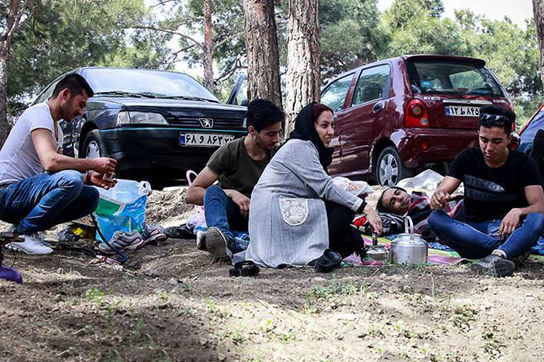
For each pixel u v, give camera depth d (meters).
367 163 10.05
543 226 5.50
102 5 24.89
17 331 3.40
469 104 9.45
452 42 33.47
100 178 5.60
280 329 3.81
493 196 5.85
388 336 3.92
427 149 9.22
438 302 4.52
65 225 7.95
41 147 5.29
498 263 5.26
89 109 9.36
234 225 6.17
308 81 10.09
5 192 5.37
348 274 5.21
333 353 3.59
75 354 3.22
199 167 9.06
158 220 9.25
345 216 5.66
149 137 8.74
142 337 3.47
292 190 5.64
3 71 20.02
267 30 10.75
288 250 5.51
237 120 9.19
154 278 5.20
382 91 9.80
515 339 4.06
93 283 4.61
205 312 3.90
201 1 27.91
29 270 4.84
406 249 5.67
